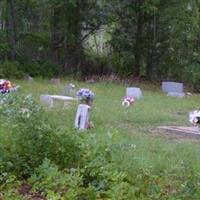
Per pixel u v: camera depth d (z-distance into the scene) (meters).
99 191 5.59
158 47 28.92
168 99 19.89
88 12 28.12
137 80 27.34
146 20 28.83
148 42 29.09
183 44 28.14
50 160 6.26
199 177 5.98
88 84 23.34
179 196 5.59
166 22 28.52
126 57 29.31
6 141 6.50
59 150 6.43
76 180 5.64
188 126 13.10
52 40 28.39
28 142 6.46
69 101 14.76
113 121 12.99
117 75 27.38
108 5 28.19
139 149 9.15
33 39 27.73
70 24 28.30
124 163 6.42
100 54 29.80
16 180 6.08
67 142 6.47
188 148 9.80
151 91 23.28
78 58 28.70
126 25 29.09
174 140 11.15
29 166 6.36
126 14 28.77
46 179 5.75
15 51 26.95
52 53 28.45
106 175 5.84
